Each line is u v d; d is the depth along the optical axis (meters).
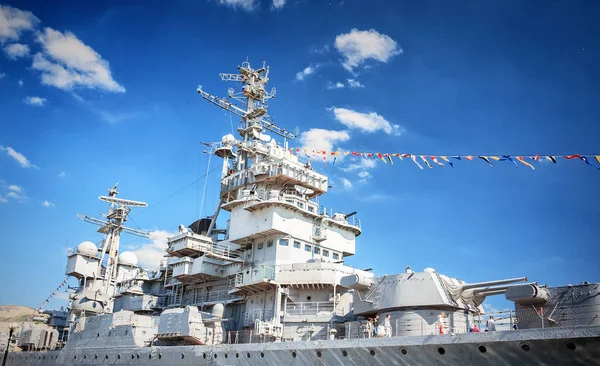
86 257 46.97
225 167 43.94
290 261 33.38
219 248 37.94
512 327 19.31
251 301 32.88
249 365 24.66
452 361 18.72
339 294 30.27
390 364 20.17
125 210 51.94
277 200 33.47
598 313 19.73
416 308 23.72
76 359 35.09
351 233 38.09
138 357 30.30
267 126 45.41
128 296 43.75
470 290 23.92
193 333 27.81
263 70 45.03
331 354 21.94
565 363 16.58
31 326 46.94
